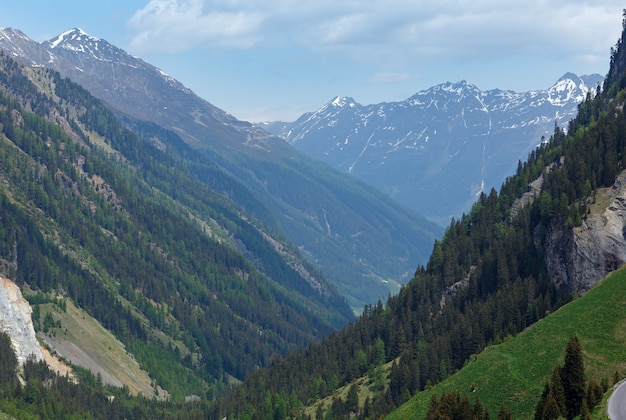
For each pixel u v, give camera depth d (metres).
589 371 162.75
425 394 191.88
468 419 158.12
